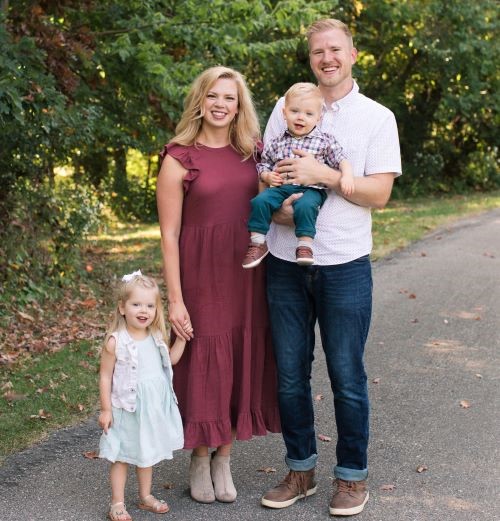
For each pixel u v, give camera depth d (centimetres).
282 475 421
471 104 1997
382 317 757
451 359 624
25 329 714
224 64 1023
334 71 357
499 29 1980
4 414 501
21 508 381
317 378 582
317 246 362
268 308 383
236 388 385
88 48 812
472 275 941
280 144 368
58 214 893
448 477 416
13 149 820
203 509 380
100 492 400
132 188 1792
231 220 373
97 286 924
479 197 2009
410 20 1917
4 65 621
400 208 1719
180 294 372
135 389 357
